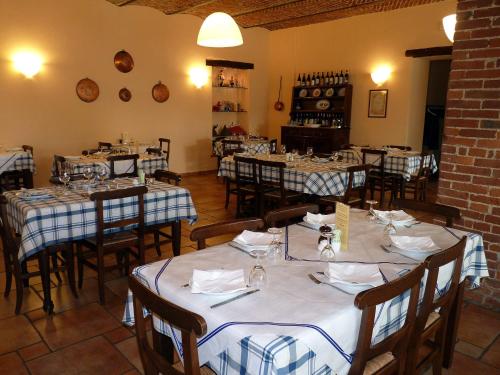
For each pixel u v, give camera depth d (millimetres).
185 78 7918
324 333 1214
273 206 4930
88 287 3027
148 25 7309
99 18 6750
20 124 6227
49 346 2295
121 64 7074
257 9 7348
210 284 1468
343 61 8062
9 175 5465
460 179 2736
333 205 4289
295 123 8750
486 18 2479
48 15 6254
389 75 7422
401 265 1700
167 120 7801
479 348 2303
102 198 2627
